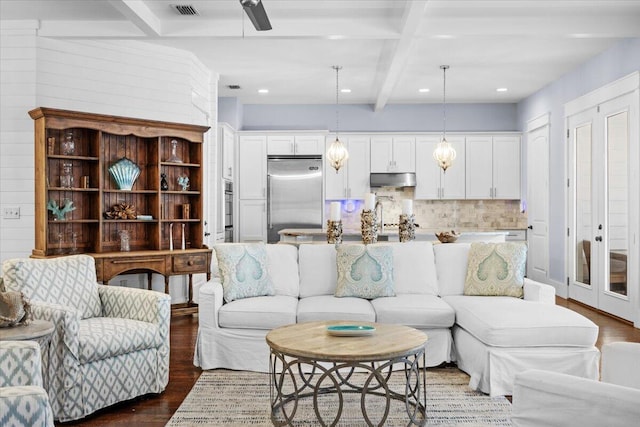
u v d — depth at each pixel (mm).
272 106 9117
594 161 6273
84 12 4836
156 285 5875
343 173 8891
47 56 5113
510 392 3320
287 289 4371
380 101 8180
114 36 5070
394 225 8469
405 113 9148
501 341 3309
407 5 4504
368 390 3117
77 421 2938
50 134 4980
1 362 2100
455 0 4609
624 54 5648
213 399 3270
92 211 5227
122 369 3152
